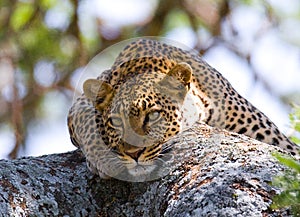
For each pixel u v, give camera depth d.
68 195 10.73
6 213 10.09
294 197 8.29
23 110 20.84
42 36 20.66
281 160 8.55
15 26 20.66
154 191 10.29
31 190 10.52
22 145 19.53
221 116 12.45
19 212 10.20
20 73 20.83
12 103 19.97
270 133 12.68
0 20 20.59
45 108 20.91
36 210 10.36
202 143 10.49
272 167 9.42
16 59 20.69
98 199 10.78
